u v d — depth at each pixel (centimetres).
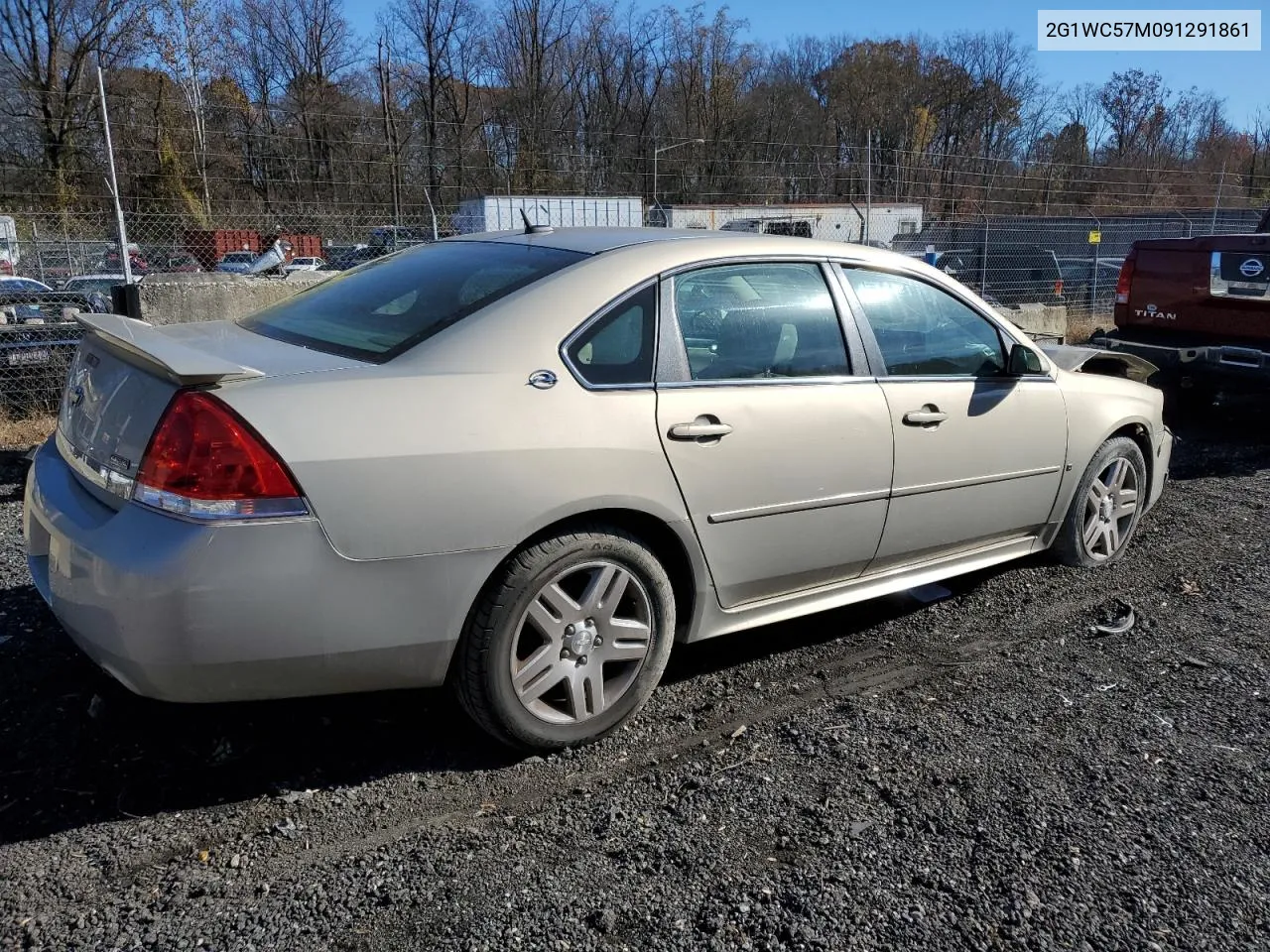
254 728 309
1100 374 493
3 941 216
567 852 252
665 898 234
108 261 1131
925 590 441
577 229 367
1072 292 1546
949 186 1906
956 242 1584
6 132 2248
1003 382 405
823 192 1911
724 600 332
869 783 285
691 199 1784
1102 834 262
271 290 855
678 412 304
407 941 219
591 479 283
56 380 771
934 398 373
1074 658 374
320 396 254
